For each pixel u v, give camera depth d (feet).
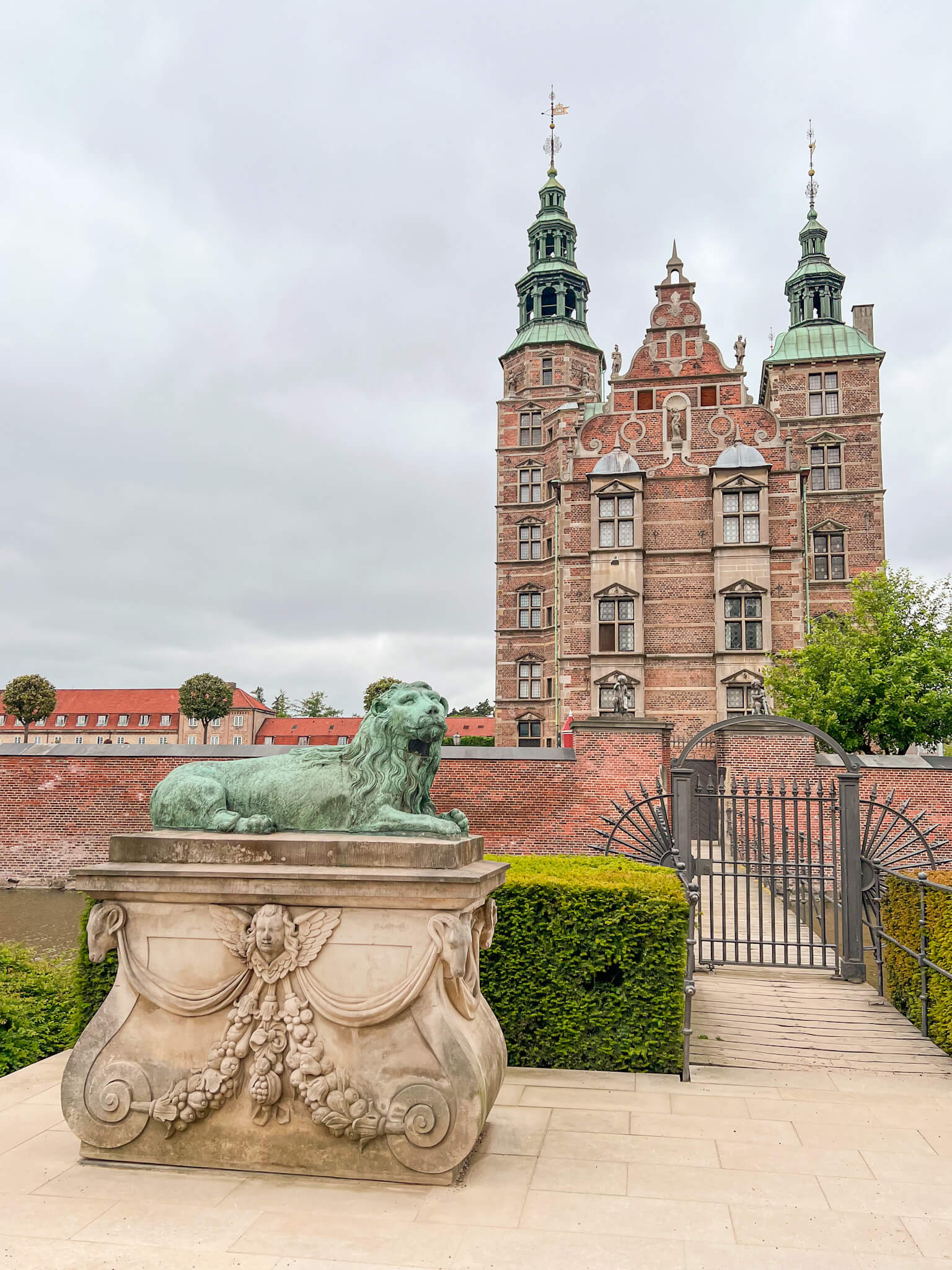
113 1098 15.07
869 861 31.42
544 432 138.51
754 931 41.52
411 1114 14.33
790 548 99.19
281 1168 14.73
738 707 97.96
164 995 15.10
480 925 16.46
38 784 63.46
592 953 22.56
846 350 130.21
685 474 102.68
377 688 147.84
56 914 57.16
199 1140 14.96
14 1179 14.51
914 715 86.17
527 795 58.90
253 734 278.26
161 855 15.48
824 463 127.54
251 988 15.03
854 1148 16.78
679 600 101.14
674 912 22.38
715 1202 14.21
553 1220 13.39
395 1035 14.60
